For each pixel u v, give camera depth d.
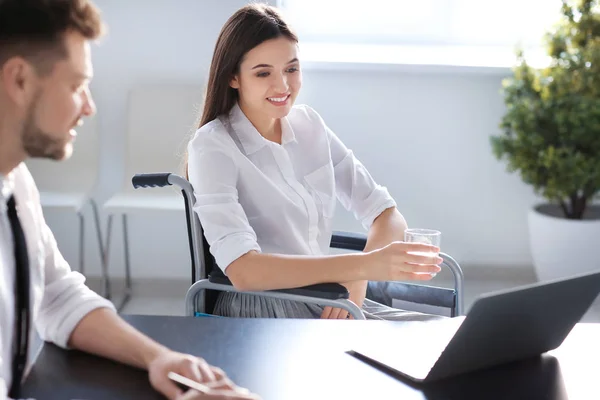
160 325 1.59
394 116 4.32
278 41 2.27
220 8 4.16
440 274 4.47
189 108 4.18
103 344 1.48
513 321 1.39
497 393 1.35
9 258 1.42
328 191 2.51
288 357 1.47
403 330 1.61
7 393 1.36
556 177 3.91
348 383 1.37
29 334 1.45
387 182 4.39
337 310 2.29
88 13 1.31
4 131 1.31
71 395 1.33
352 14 4.61
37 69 1.28
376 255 2.06
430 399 1.33
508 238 4.45
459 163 4.38
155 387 1.36
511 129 4.20
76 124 1.36
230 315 2.33
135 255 4.36
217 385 1.31
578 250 3.96
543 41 4.02
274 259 2.13
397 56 4.39
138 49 4.20
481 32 4.62
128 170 4.18
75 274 1.64
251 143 2.37
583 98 3.88
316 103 4.30
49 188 4.11
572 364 1.48
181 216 3.89
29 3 1.26
